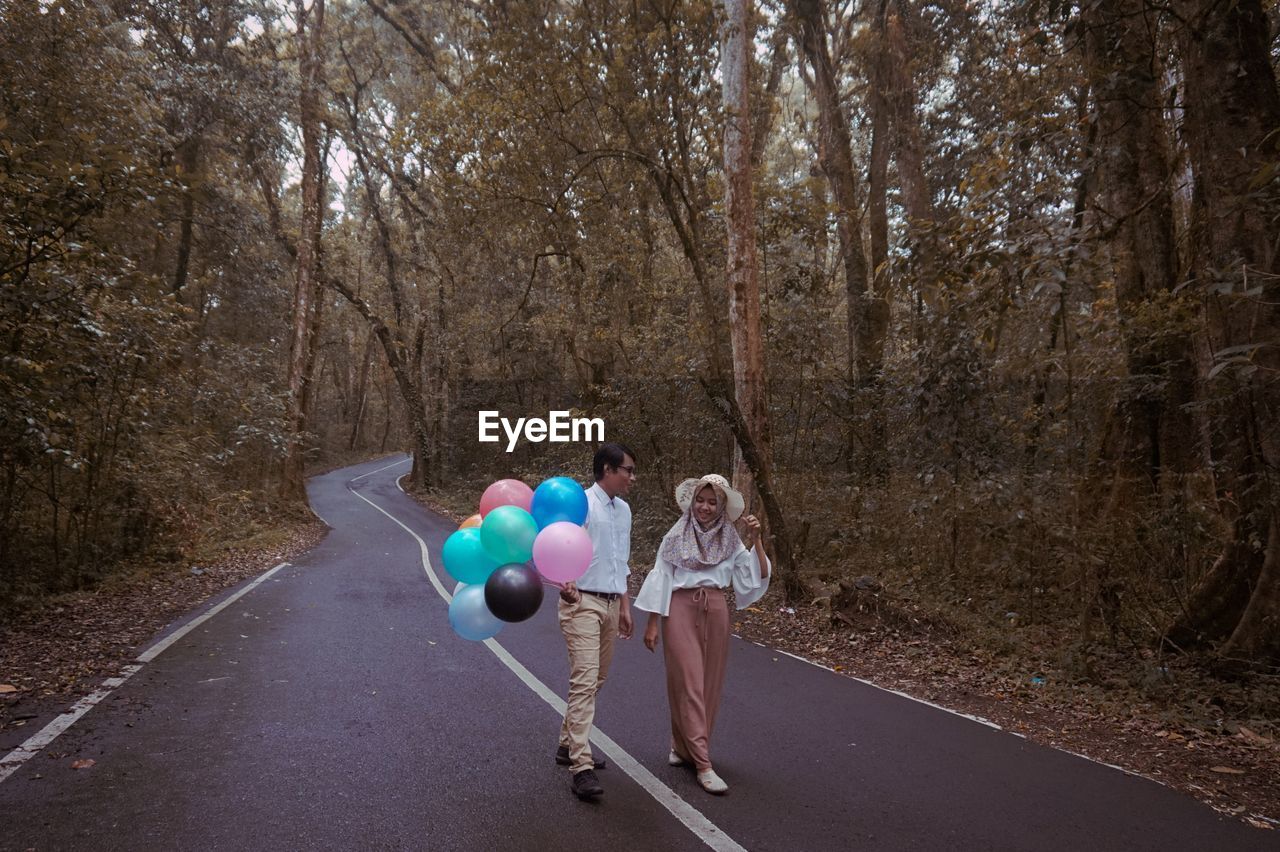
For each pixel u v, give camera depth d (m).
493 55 12.30
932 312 9.75
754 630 8.73
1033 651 7.28
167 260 25.22
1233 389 6.34
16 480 9.43
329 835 3.36
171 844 3.22
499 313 24.28
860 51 16.17
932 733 5.05
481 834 3.40
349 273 37.50
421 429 34.72
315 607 9.25
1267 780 4.38
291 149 21.27
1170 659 6.57
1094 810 3.85
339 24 27.09
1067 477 8.42
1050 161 9.44
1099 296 9.68
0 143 6.87
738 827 3.54
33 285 7.39
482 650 7.11
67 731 4.55
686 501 4.33
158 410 12.71
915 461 10.72
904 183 15.02
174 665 6.24
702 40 11.13
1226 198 6.15
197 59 19.02
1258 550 6.43
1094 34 8.17
